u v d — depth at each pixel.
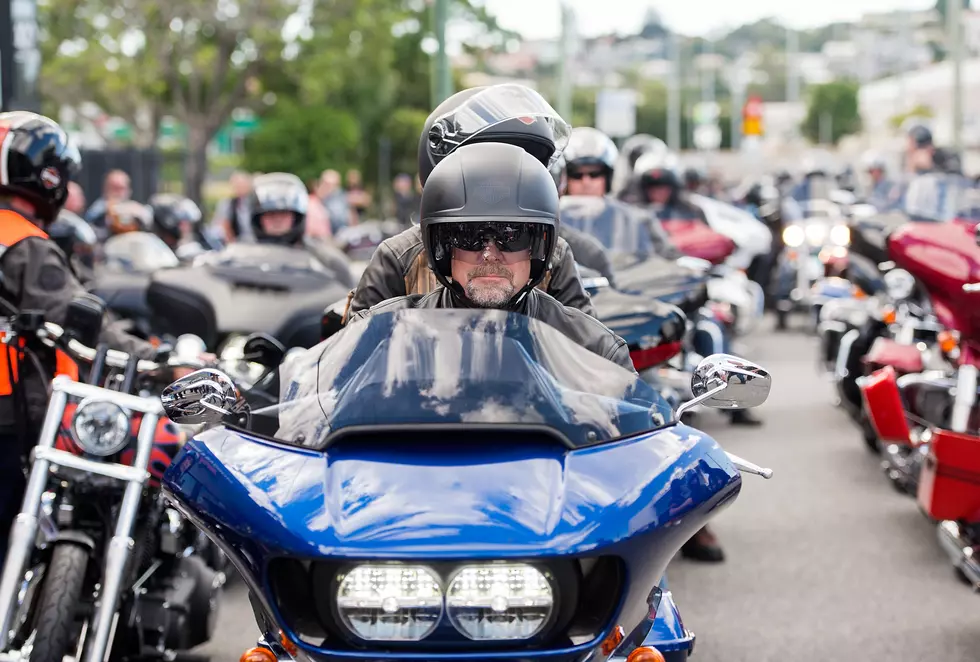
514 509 3.16
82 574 4.75
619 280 8.03
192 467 3.42
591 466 3.33
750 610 6.83
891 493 9.47
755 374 3.68
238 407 3.70
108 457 4.93
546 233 3.90
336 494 3.22
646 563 3.26
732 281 14.20
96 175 30.09
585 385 3.55
